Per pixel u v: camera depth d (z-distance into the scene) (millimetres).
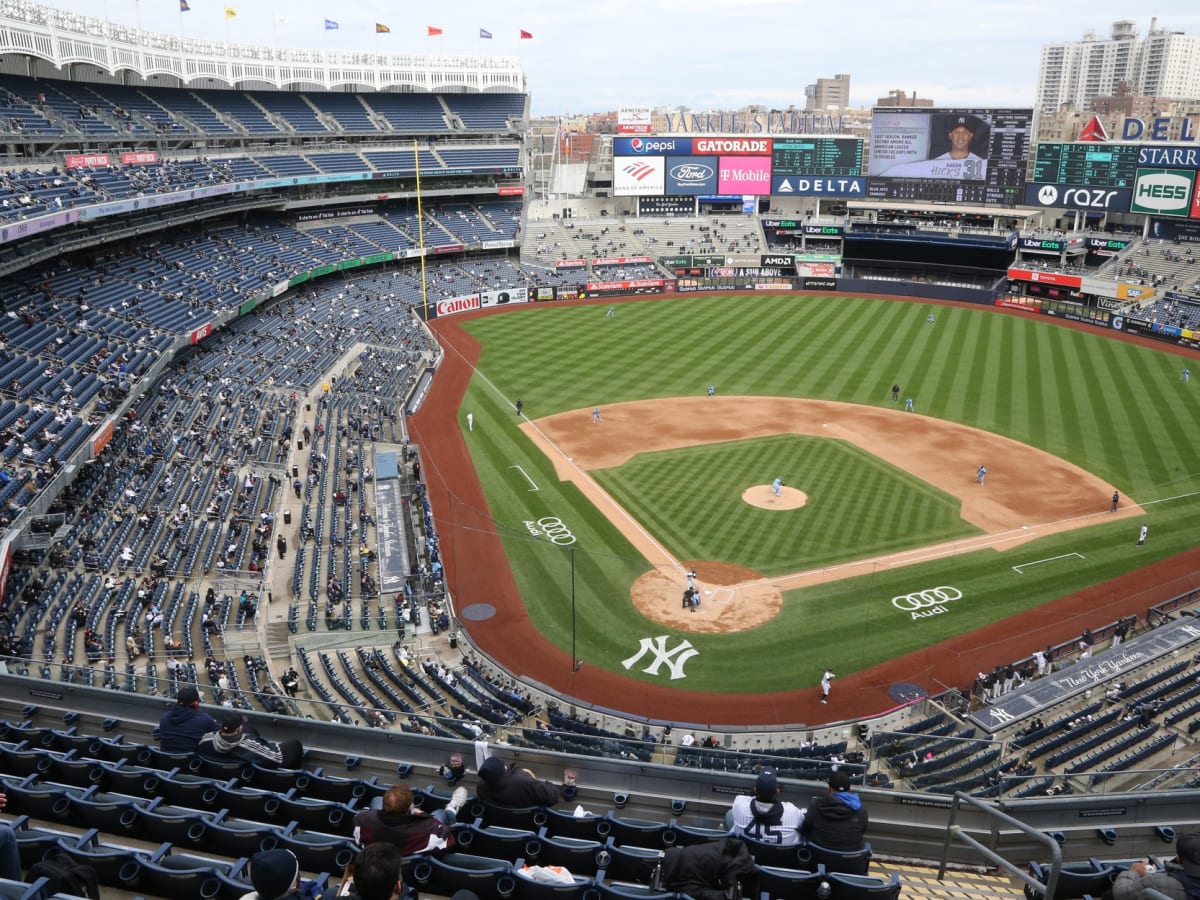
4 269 49188
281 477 42969
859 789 13938
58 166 60281
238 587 32500
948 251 97438
